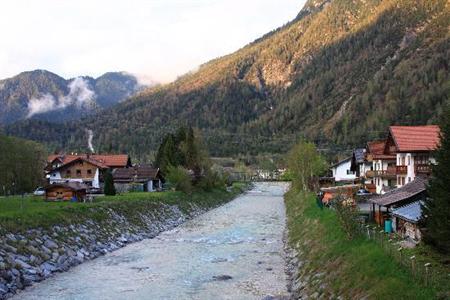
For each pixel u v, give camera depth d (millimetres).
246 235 62906
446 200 28969
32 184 82562
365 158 95312
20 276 37125
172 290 36000
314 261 38031
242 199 127562
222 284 37625
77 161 108688
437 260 28828
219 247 54125
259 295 34438
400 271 25250
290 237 57281
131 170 115000
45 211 51125
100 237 54094
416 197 44250
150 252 51531
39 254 41875
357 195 70562
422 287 22625
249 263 45281
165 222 74375
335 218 44812
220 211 96625
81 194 75188
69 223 51719
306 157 105250
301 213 69000
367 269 27969
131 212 68500
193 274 41031
